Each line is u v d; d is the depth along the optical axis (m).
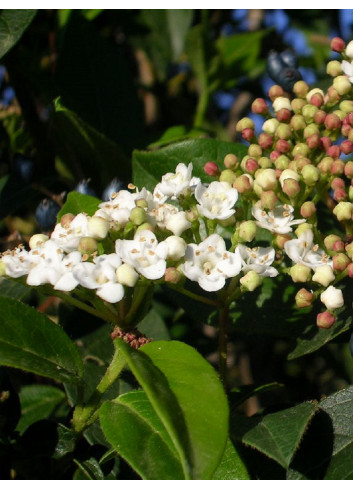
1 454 0.10
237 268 0.10
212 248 0.10
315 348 0.10
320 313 0.10
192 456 0.07
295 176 0.10
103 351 0.13
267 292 0.12
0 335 0.09
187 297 0.12
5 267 0.09
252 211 0.10
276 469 0.10
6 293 0.13
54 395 0.13
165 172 0.12
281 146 0.11
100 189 0.14
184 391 0.08
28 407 0.13
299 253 0.10
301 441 0.09
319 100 0.12
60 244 0.10
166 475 0.08
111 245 0.10
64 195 0.14
